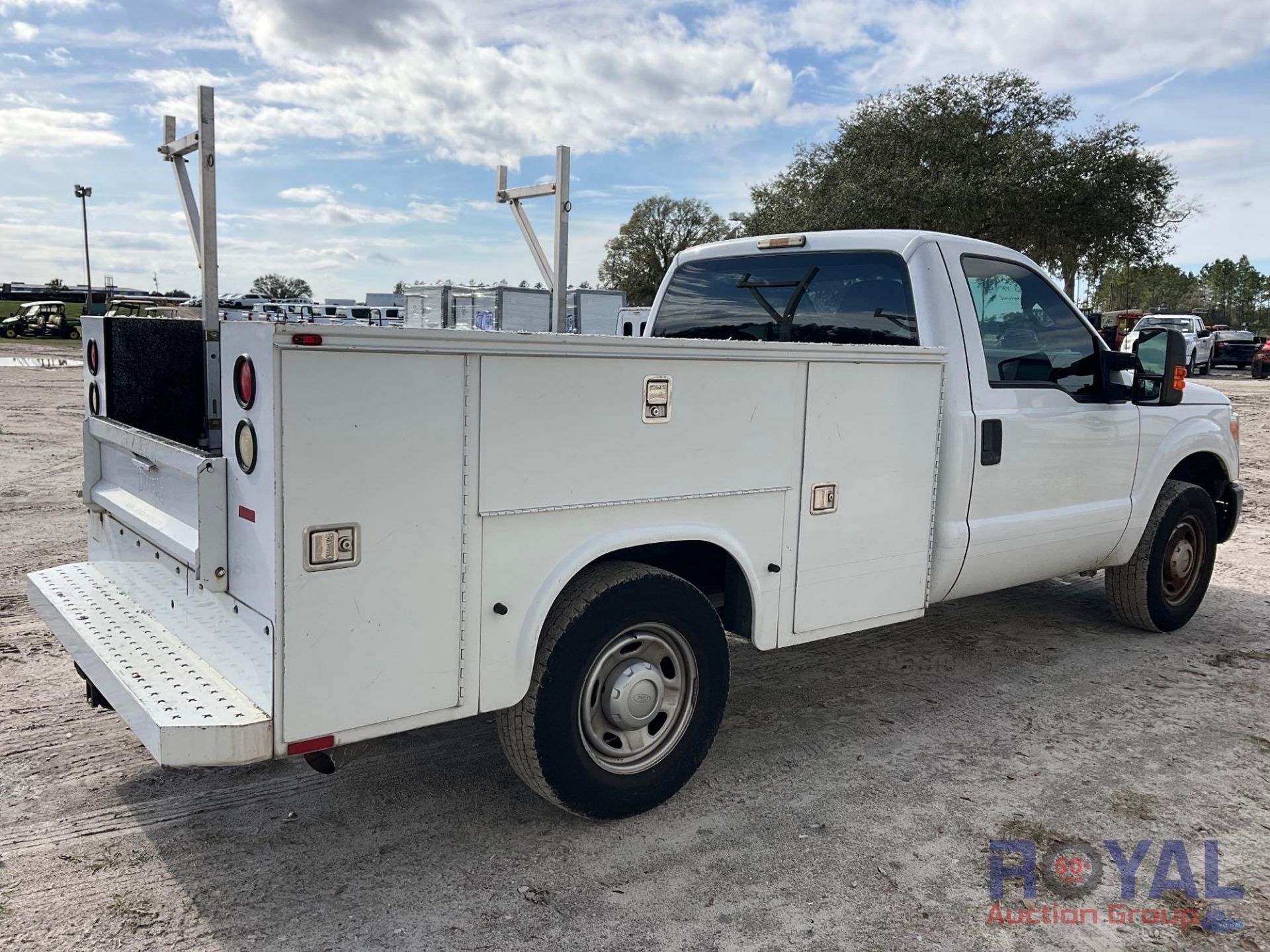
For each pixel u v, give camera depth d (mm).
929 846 3375
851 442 3920
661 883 3100
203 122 3178
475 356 2826
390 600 2770
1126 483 5387
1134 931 2932
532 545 3045
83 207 50562
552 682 3146
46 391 20312
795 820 3533
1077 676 5148
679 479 3383
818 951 2779
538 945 2758
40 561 6535
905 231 4590
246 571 2719
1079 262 29078
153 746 2557
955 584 4562
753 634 3729
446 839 3324
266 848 3232
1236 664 5398
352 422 2629
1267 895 3135
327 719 2707
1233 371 36531
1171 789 3855
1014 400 4672
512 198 4254
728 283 5344
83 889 2947
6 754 3826
